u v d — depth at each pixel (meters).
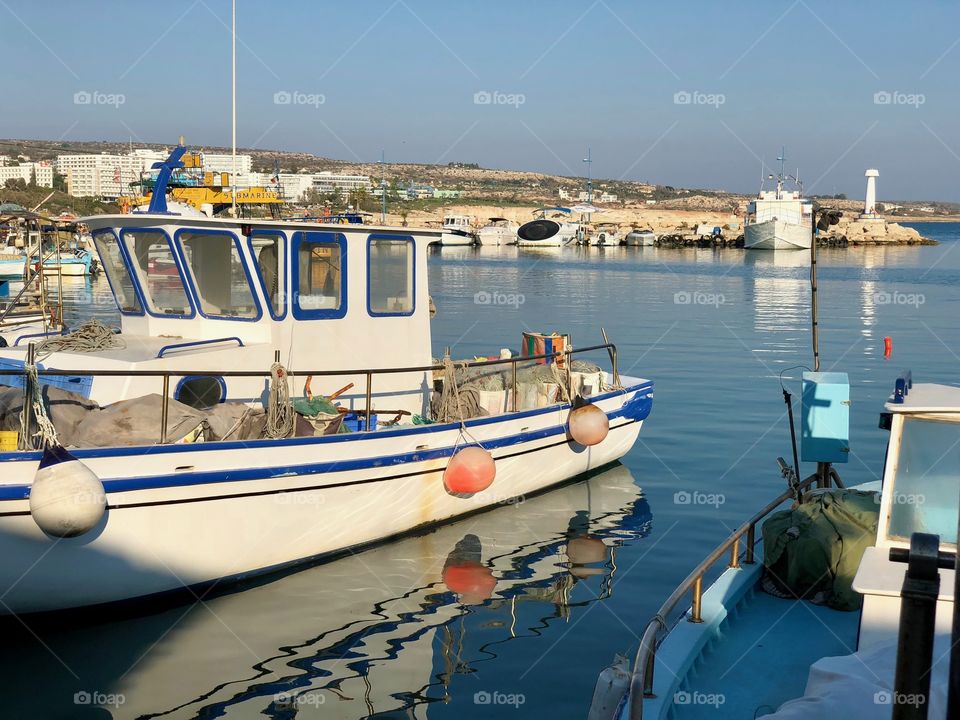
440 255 82.56
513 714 7.05
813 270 9.80
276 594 9.33
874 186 135.00
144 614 8.88
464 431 11.19
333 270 11.10
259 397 10.58
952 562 3.27
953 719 3.19
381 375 11.84
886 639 5.07
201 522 8.87
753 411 17.94
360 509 10.19
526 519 11.78
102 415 8.91
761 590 7.73
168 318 10.86
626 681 5.76
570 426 12.73
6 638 8.43
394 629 8.56
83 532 7.91
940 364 23.61
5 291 37.34
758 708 5.80
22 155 124.12
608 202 180.25
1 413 9.01
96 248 11.09
